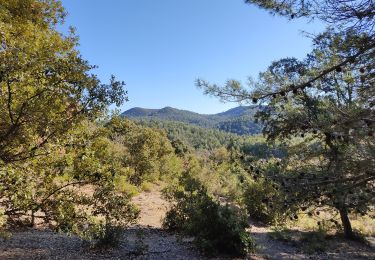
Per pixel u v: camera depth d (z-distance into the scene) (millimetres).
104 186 5848
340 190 5008
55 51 4504
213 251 10156
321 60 6859
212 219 10617
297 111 7355
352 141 5137
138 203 19203
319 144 8797
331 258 11094
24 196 4758
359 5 4344
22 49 4023
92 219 5348
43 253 8523
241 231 10547
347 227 13695
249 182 17844
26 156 4684
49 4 9914
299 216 16672
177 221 13891
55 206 5062
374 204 5480
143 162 26031
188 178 15078
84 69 4691
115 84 5074
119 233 10141
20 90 4219
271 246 12469
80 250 9320
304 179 5293
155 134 30234
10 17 5629
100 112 5156
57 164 5043
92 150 5352
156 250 10367
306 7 4855
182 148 59406
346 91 6098
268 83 6922
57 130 4730
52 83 4371
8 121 4422
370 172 4812
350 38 4793
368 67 4949
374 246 12906
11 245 8906
